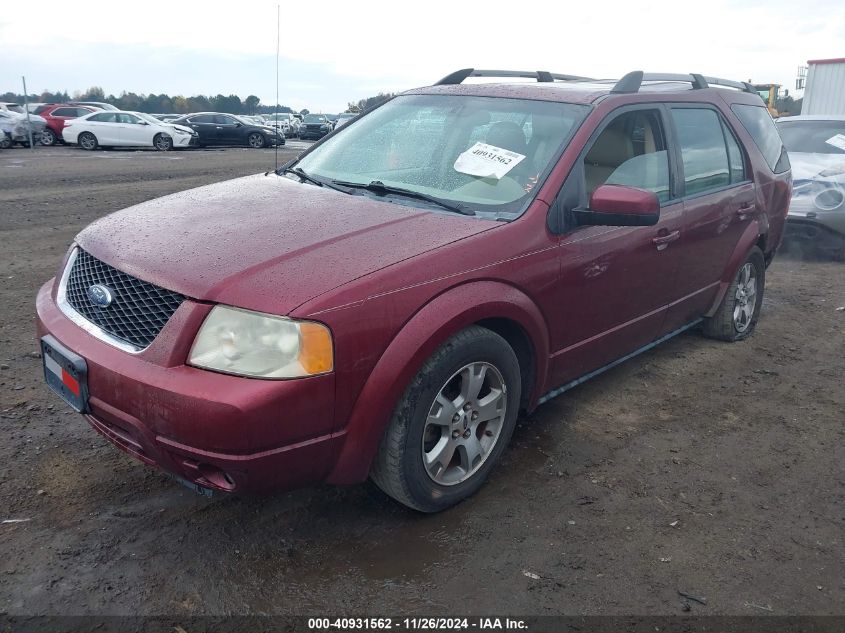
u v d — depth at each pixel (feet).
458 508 10.46
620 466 11.84
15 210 33.55
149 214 10.86
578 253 11.28
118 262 9.23
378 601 8.56
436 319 9.09
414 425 9.28
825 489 11.42
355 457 8.87
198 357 8.18
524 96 12.78
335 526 9.92
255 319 8.11
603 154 12.09
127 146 82.79
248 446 7.98
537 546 9.67
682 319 15.42
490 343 10.04
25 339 16.21
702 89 15.81
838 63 69.92
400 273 8.93
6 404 12.97
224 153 78.79
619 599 8.74
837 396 15.02
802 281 24.80
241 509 10.20
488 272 9.84
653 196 10.54
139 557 9.11
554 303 11.07
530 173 11.30
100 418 8.97
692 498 11.00
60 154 71.10
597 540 9.86
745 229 16.48
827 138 30.48
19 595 8.35
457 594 8.72
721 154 15.65
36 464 11.09
